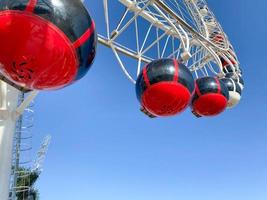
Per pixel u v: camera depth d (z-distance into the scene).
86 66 5.69
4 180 7.68
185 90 8.56
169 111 9.01
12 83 6.12
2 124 8.05
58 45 5.14
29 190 35.91
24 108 8.34
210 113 11.39
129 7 11.58
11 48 5.04
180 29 12.14
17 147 26.70
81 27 5.30
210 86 10.98
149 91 8.69
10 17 4.98
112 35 11.52
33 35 5.02
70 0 5.30
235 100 14.12
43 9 5.04
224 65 15.95
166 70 8.55
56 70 5.36
